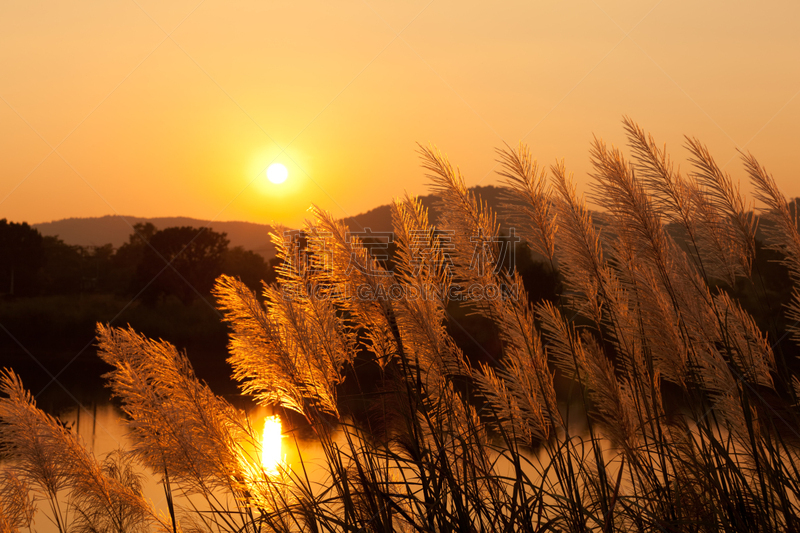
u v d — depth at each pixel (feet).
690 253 9.39
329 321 8.36
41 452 9.27
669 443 8.24
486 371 8.78
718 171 9.30
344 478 7.99
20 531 9.50
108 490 9.31
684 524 7.66
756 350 8.87
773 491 8.26
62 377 71.56
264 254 123.13
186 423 8.24
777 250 9.20
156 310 108.88
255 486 8.29
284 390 8.34
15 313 110.93
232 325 8.27
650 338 9.04
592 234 9.28
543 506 7.97
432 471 7.95
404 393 8.36
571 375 8.66
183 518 8.86
